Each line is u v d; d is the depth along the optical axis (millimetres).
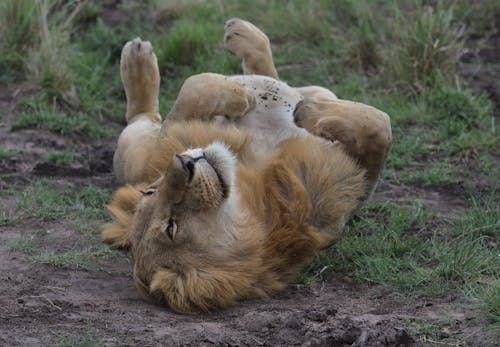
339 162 9656
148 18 20047
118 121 16359
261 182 9305
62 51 17297
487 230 10977
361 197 10172
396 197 12766
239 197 8969
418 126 15227
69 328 8453
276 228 9188
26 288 9664
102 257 10883
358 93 16484
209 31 18781
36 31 17297
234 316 8781
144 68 12781
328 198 9531
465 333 8141
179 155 8445
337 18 19047
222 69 17406
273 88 10664
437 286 9359
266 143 10164
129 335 8250
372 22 18469
